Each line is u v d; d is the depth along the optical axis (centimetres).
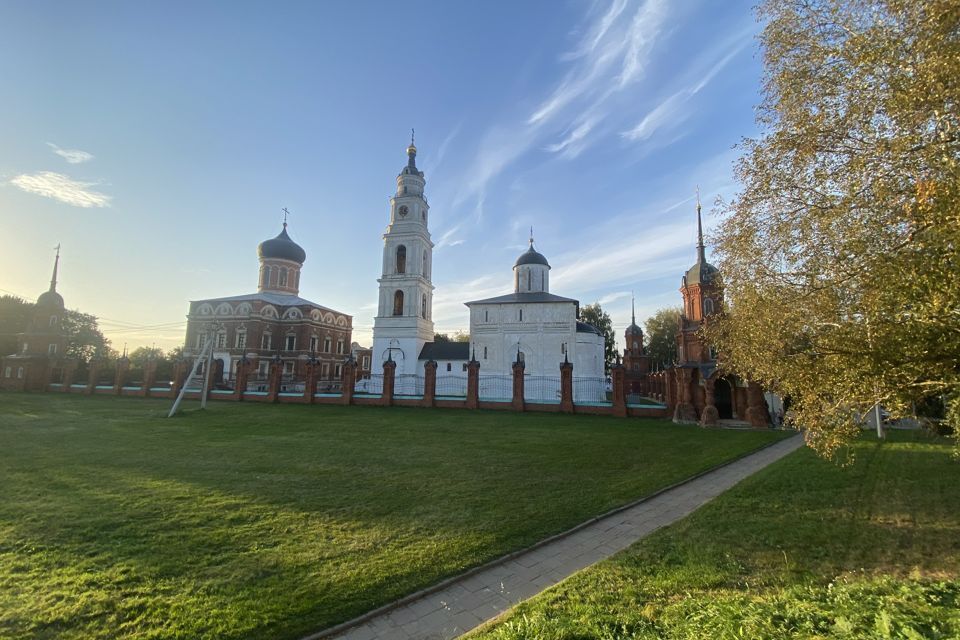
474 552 729
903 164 639
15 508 916
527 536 803
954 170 548
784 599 505
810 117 777
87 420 2411
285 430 2117
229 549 730
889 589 508
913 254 622
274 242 6512
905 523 829
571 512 938
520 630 466
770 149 872
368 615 551
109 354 7719
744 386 2689
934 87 579
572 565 699
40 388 4612
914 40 631
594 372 4725
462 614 562
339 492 1071
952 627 385
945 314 605
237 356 5672
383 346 5084
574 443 1794
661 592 568
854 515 880
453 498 1029
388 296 5178
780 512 912
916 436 1945
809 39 821
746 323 1008
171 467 1316
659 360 7356
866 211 717
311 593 595
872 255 702
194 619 531
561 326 4694
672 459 1490
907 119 624
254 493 1052
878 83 669
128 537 774
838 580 592
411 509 945
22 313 6162
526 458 1491
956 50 547
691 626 449
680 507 995
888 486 1092
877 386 711
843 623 411
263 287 6462
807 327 853
